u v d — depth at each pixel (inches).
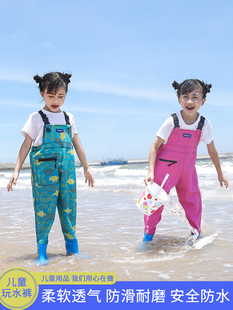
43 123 108.3
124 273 94.6
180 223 162.2
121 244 126.1
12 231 151.3
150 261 104.4
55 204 109.3
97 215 187.3
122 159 1984.5
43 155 107.7
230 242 123.1
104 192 303.0
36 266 101.9
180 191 130.7
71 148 113.1
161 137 124.1
